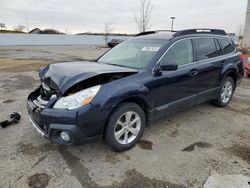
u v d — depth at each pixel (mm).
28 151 3301
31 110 3166
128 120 3287
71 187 2607
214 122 4395
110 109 2959
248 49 18484
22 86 7059
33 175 2795
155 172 2875
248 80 8289
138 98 3334
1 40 38031
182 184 2660
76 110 2770
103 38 50500
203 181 2705
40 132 3072
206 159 3145
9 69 10422
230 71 5051
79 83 2934
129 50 4164
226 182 2680
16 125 4113
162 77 3564
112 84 3039
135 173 2855
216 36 4891
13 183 2652
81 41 48812
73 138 2818
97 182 2691
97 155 3232
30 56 17391
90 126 2877
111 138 3125
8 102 5426
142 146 3482
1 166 2951
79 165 3004
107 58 4348
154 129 4059
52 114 2818
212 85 4684
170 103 3822
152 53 3738
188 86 4066
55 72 3297
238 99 5898
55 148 3387
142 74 3377
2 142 3537
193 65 4137
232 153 3301
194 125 4250
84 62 4047
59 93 2951
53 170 2895
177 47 3943
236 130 4066
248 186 2609
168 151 3350
